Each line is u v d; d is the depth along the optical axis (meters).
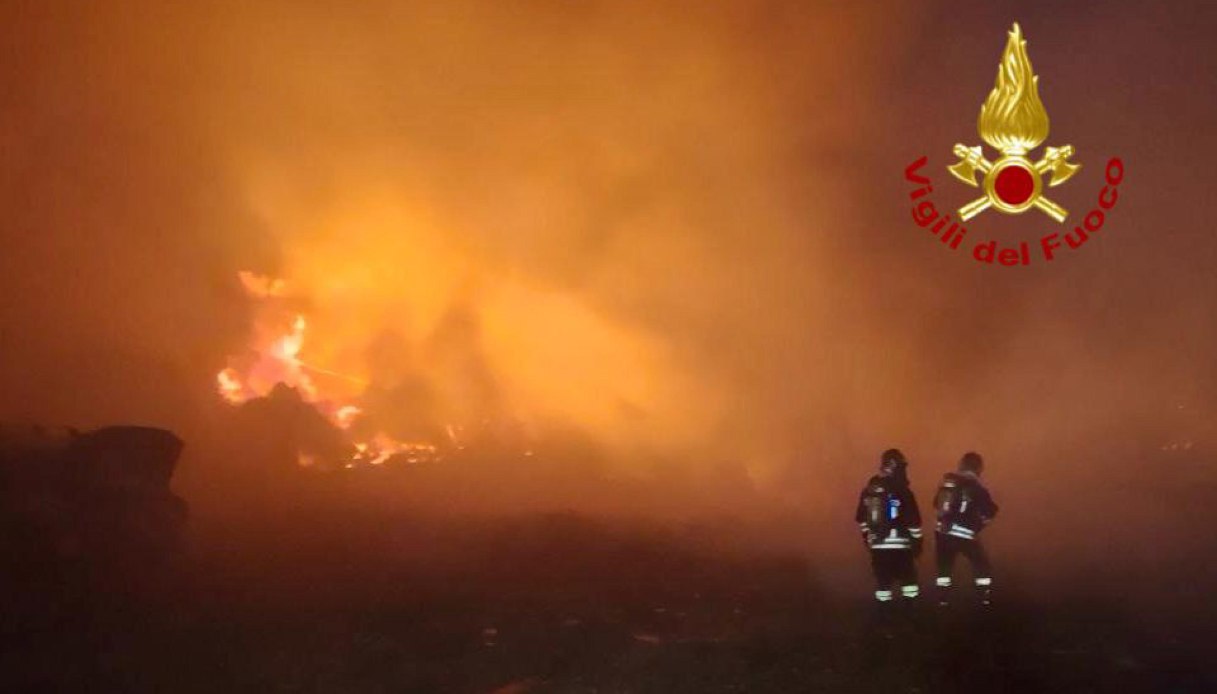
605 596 11.02
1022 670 8.30
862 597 11.11
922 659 8.62
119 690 7.77
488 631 9.55
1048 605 10.54
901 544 9.90
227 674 8.23
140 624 9.38
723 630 9.74
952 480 10.54
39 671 8.09
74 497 10.34
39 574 9.45
